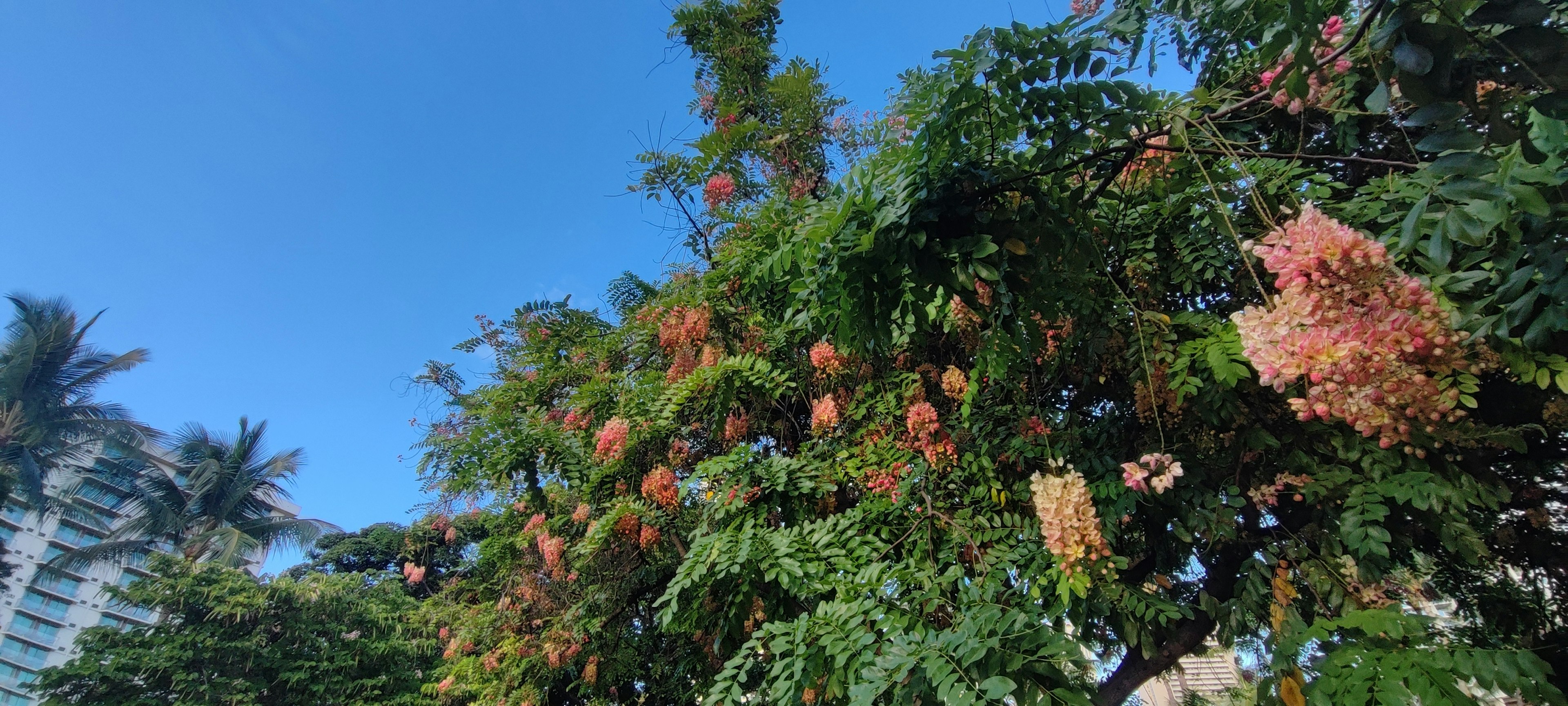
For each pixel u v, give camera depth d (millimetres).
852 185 2197
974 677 1754
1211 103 2066
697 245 4988
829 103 5109
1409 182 1990
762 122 5273
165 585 10398
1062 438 2973
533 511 5656
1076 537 2051
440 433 7500
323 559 18812
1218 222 2564
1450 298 1629
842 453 3320
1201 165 1935
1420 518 2467
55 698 9234
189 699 9492
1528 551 2873
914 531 2949
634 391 4102
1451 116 1326
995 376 2482
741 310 4043
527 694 5531
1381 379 1376
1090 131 2141
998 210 2141
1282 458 2676
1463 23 1287
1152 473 2598
